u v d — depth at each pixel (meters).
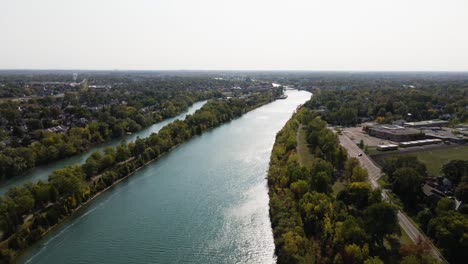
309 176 129.12
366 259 79.88
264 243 107.00
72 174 133.88
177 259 100.44
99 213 126.94
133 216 124.62
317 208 101.62
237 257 100.94
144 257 101.50
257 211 126.44
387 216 90.00
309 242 96.75
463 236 83.19
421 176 122.56
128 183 154.62
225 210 127.88
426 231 98.19
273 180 140.25
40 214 115.94
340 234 88.81
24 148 174.75
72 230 115.56
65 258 101.00
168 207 131.00
